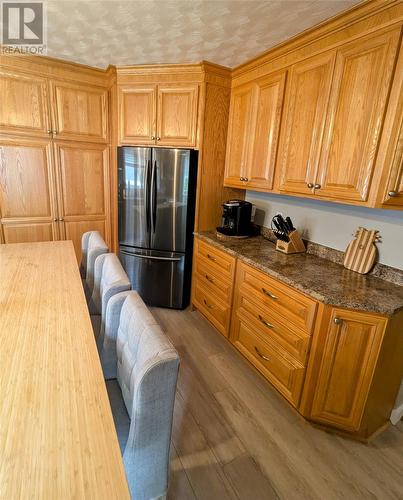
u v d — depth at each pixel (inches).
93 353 41.7
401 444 65.4
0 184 105.2
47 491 23.5
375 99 58.5
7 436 28.2
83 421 30.3
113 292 56.4
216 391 78.0
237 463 59.1
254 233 111.3
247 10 65.1
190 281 122.1
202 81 101.0
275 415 71.4
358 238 75.4
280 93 82.2
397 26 53.7
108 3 64.5
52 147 109.8
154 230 114.0
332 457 61.6
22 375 36.7
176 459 59.3
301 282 66.7
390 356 61.2
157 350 34.9
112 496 23.5
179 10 66.6
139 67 104.3
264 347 78.9
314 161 73.2
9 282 65.4
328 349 61.9
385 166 58.1
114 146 119.0
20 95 101.0
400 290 64.4
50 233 116.7
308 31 70.0
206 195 112.4
